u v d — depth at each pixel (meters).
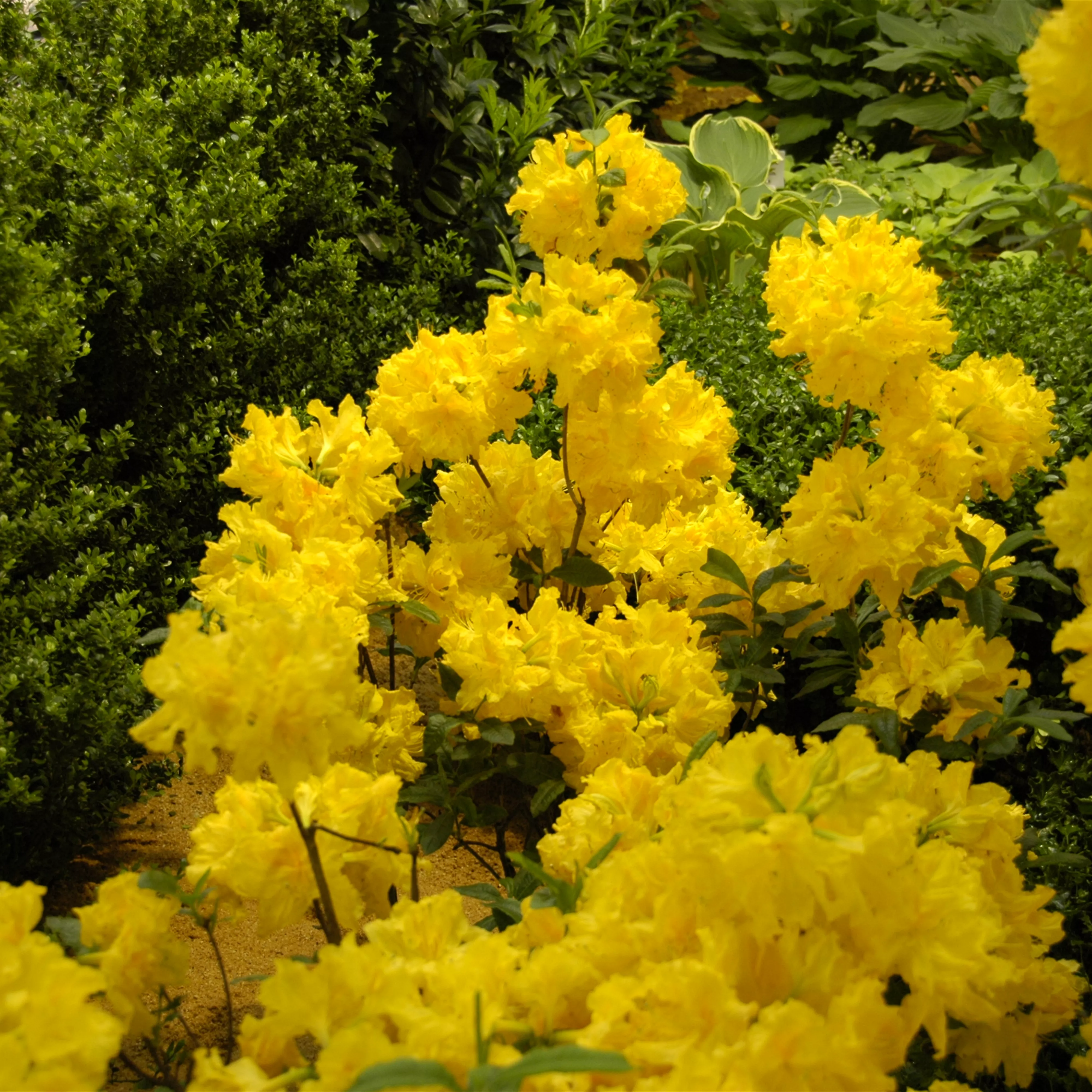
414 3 2.51
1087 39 1.02
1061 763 1.55
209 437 1.78
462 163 2.54
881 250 1.30
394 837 1.11
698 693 1.28
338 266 2.07
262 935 1.07
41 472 1.55
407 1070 0.86
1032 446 1.38
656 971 0.97
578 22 2.94
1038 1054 1.29
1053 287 2.48
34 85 1.87
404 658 1.81
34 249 1.52
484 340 1.39
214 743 0.99
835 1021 0.96
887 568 1.29
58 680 1.48
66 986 0.93
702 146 3.26
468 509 1.43
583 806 1.15
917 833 1.09
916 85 4.23
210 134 1.96
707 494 1.44
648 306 1.28
